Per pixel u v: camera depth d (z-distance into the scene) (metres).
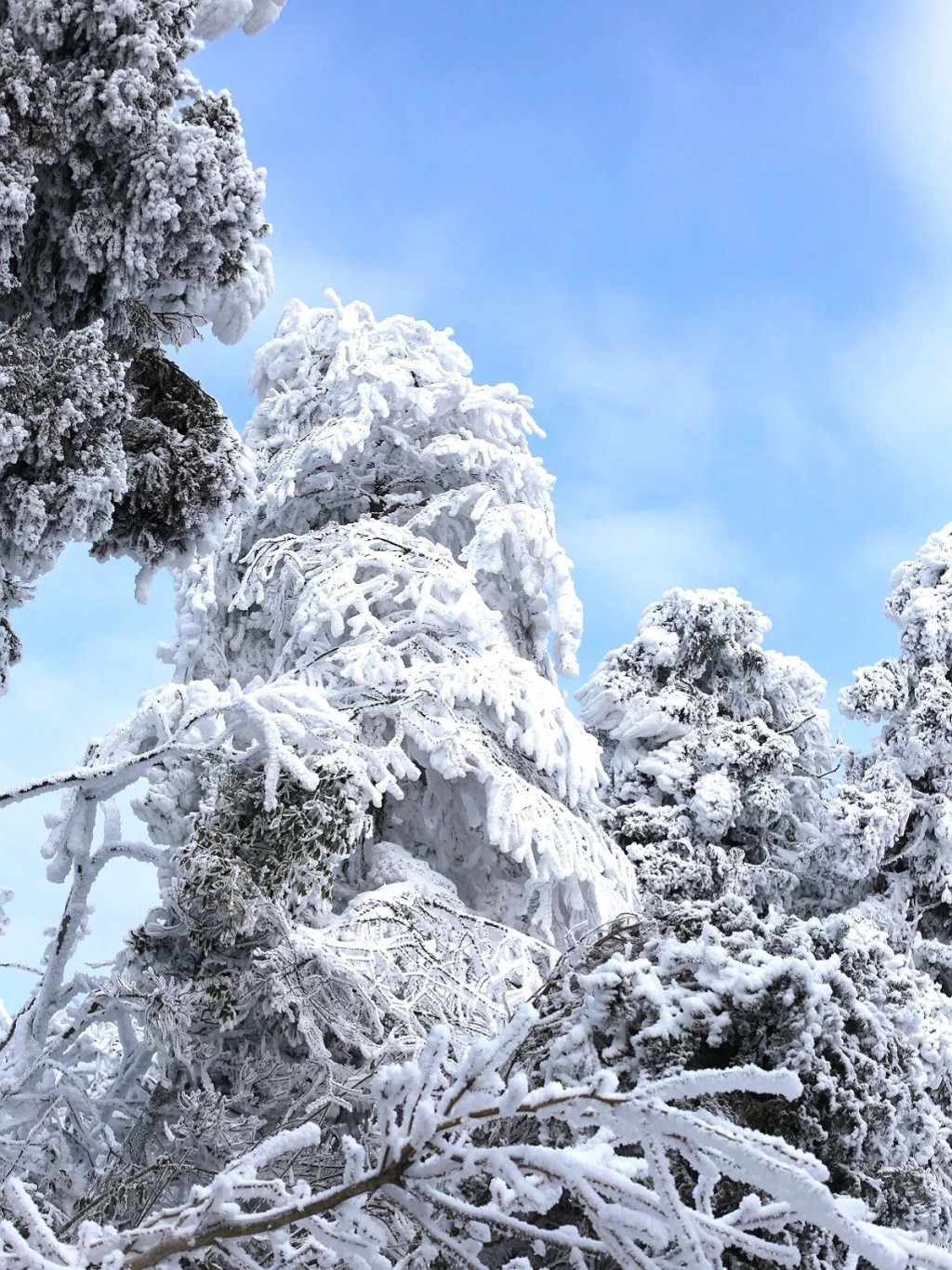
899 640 23.23
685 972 6.99
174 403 7.47
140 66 6.70
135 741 10.63
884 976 8.20
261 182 7.21
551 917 13.05
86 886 9.04
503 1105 3.44
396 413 16.41
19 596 6.52
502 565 15.17
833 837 20.44
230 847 9.11
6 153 6.44
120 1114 10.50
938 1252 3.36
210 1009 9.60
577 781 13.41
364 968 10.20
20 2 6.57
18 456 6.22
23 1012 9.47
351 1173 3.71
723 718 21.19
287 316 17.53
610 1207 3.36
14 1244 3.34
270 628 15.09
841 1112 6.54
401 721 12.42
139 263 6.77
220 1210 3.53
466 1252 3.52
